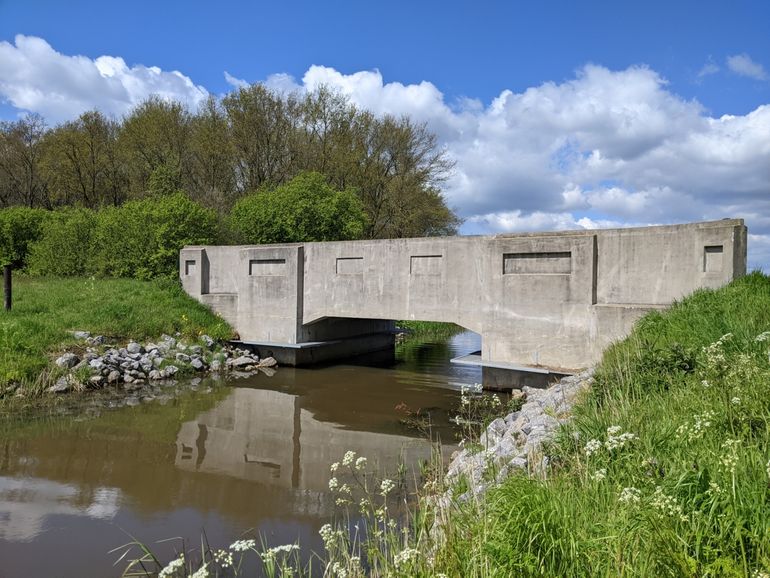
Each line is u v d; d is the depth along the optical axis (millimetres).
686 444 4277
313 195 23062
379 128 32156
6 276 14852
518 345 11992
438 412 11055
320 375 14602
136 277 20281
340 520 6141
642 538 3055
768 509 3158
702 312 8578
